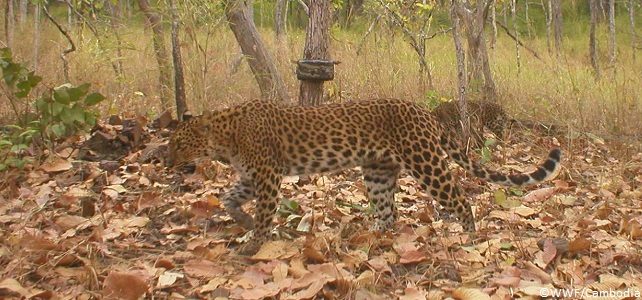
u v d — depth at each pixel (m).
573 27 23.61
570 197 7.55
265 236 6.03
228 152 6.18
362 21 16.14
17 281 5.02
